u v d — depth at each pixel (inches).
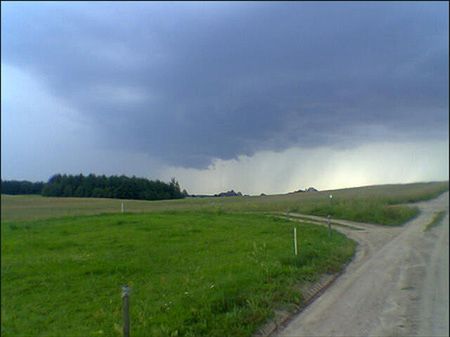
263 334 256.2
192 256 519.8
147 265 475.8
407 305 314.2
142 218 995.9
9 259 547.8
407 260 500.1
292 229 792.9
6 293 390.3
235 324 261.9
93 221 961.5
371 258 523.2
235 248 567.5
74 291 388.2
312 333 259.3
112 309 322.7
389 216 951.0
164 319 274.4
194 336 245.0
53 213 1502.2
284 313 293.1
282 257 460.4
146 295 350.0
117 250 585.0
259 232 748.6
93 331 275.0
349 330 263.4
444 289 357.1
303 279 382.9
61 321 306.2
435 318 282.2
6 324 306.2
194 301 303.3
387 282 390.3
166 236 704.4
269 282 355.3
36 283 420.2
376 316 289.7
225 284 338.6
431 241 649.0
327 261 465.1
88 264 489.7
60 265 490.3
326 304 320.5
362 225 914.7
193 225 854.5
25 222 1043.9
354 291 359.6
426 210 1000.2
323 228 823.1
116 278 425.4
